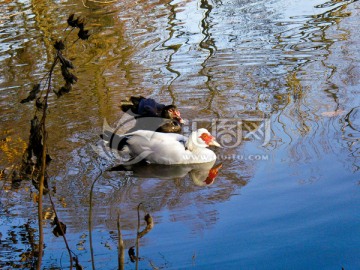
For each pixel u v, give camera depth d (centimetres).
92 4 1756
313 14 1565
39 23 1628
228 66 1293
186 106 1140
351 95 1103
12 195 850
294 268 625
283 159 909
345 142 934
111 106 1142
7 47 1470
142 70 1302
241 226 721
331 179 825
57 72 1311
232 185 848
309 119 1031
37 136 584
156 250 677
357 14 1534
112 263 653
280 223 721
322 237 680
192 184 873
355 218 716
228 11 1653
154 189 861
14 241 720
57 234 670
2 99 1197
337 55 1294
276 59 1305
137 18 1636
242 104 1123
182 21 1591
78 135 1050
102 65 1337
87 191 859
